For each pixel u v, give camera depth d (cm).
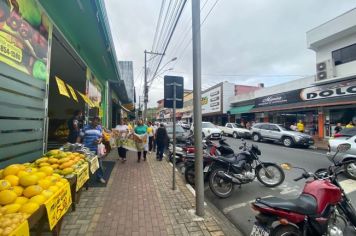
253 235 353
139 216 464
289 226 339
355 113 1855
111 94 1855
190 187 668
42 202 286
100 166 706
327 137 2033
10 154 416
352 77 1764
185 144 1087
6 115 402
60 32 643
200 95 493
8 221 230
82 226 415
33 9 488
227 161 680
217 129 2408
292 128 2158
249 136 2444
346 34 1803
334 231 357
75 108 1191
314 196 366
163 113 8100
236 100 3503
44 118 546
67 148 581
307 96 2155
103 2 607
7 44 398
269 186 738
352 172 796
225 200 636
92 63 1080
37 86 511
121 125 1074
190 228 423
